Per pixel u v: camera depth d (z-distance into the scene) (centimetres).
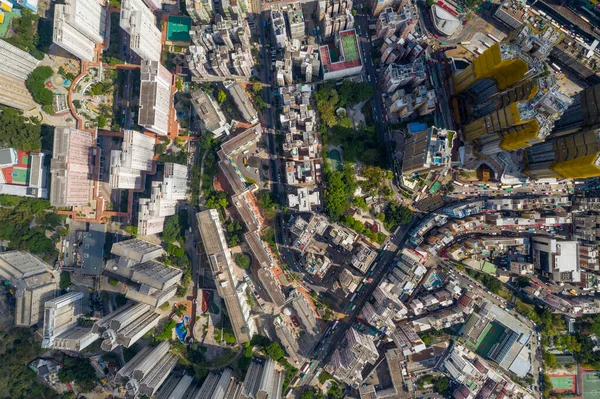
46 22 18112
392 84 16950
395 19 16675
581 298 17612
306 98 17612
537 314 17888
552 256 16850
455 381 17862
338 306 18162
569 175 15512
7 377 17438
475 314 17525
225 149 17375
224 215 18338
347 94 17838
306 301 17525
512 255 18088
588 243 17562
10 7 17238
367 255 17088
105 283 17638
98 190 18300
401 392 16938
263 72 18562
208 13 17825
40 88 17450
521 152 17762
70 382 18075
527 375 17725
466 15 18350
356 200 17800
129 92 18488
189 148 18462
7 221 17500
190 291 18238
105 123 18150
